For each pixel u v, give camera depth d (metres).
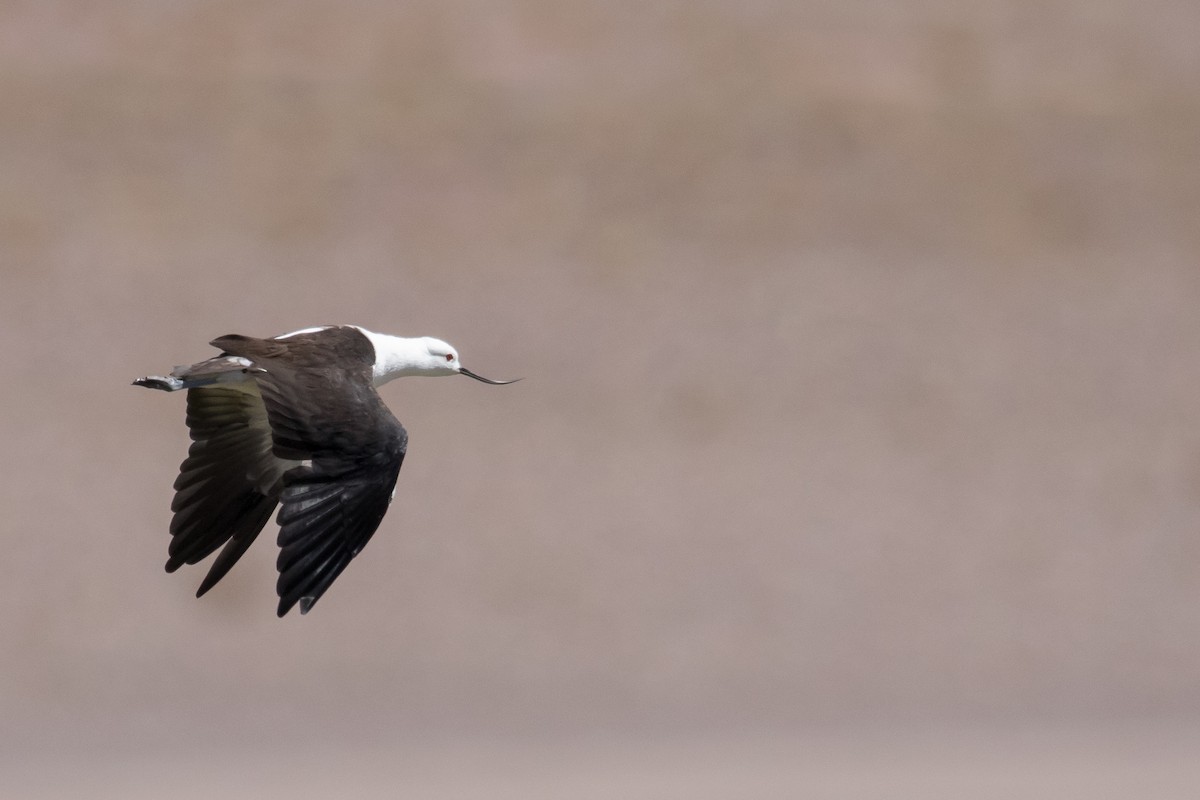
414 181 30.70
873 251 31.30
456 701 21.11
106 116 30.66
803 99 34.34
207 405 10.55
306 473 8.99
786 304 29.48
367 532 9.00
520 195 30.98
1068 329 30.16
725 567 23.73
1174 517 25.89
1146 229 33.28
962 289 30.81
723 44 35.31
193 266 28.08
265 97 31.69
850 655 22.59
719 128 33.16
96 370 25.75
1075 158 34.62
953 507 25.53
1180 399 28.77
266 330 27.44
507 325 28.12
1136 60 37.78
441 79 33.06
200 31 32.84
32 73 31.28
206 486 10.48
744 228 31.23
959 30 37.19
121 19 32.69
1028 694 22.19
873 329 29.31
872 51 36.31
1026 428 27.64
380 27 33.88
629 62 34.59
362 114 31.89
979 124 34.94
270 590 22.16
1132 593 24.34
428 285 28.69
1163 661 23.06
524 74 33.72
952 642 23.05
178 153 30.27
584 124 32.78
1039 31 38.03
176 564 10.34
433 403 25.78
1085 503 26.02
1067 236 32.84
